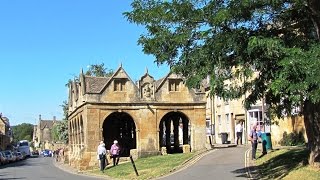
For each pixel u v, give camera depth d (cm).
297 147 2811
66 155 5862
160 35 1599
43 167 4841
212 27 1531
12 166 5356
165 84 4338
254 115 4412
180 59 1633
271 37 1473
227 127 5203
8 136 11394
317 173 1703
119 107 4194
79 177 3038
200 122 4369
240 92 1827
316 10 1506
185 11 1545
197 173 2380
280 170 1978
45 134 15825
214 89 1653
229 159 2800
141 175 2652
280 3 1484
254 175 2061
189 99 4375
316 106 1769
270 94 1903
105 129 5119
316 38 1602
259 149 3056
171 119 5372
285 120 3691
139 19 1611
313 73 1257
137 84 4331
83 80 4369
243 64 1593
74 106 5034
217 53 1556
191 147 4322
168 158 3328
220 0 1502
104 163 3381
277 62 1417
